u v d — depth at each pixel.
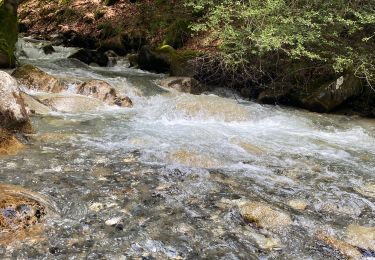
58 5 21.64
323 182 5.36
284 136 7.63
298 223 4.18
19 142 5.79
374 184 5.37
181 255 3.51
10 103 6.14
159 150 6.02
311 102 9.84
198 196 4.62
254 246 3.73
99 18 18.66
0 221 3.54
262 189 4.97
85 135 6.57
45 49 15.48
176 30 14.59
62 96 8.50
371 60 9.69
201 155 5.77
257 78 10.55
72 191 4.49
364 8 9.73
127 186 4.74
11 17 11.35
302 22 9.21
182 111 8.41
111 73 12.62
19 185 4.49
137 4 17.97
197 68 11.43
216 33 10.10
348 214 4.48
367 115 9.71
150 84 10.92
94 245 3.54
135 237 3.72
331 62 10.05
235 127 8.05
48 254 3.36
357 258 3.64
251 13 8.93
